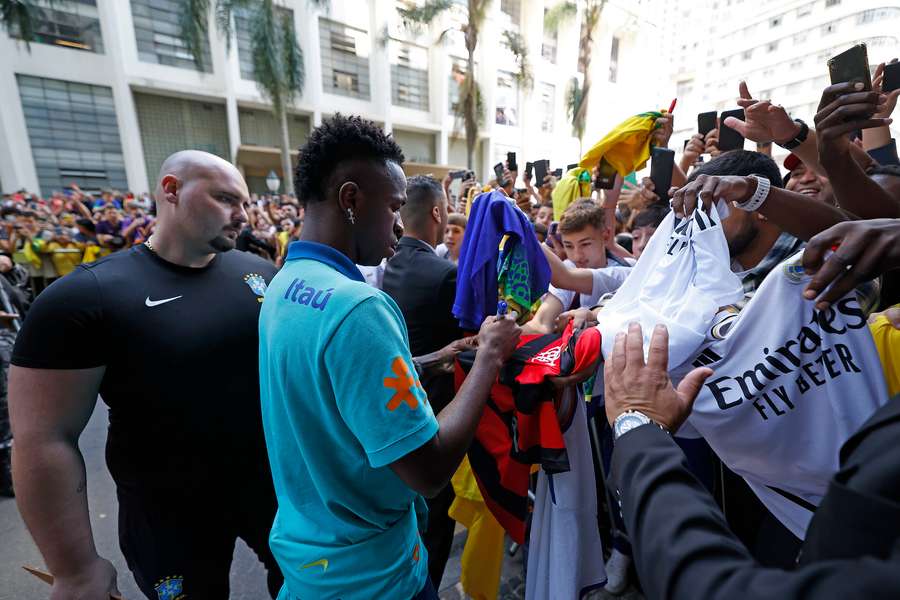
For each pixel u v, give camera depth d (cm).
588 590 133
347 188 79
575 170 245
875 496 33
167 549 116
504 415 133
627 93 2745
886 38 2630
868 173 121
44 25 1280
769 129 140
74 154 1373
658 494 49
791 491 92
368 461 76
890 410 38
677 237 103
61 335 93
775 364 85
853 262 60
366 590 80
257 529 131
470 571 149
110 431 112
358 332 67
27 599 178
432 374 138
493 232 145
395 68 1892
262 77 1370
